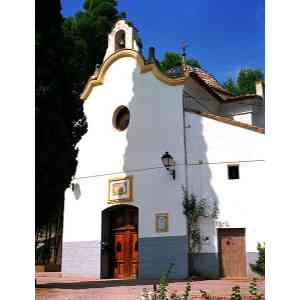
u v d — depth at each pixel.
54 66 13.19
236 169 16.56
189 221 16.69
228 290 10.65
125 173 18.70
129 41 19.75
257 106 21.03
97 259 18.80
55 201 13.05
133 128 18.88
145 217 17.72
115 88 19.80
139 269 17.42
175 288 11.45
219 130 16.94
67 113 14.16
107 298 9.55
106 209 19.03
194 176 16.98
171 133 17.73
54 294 10.16
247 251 15.77
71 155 13.84
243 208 16.08
